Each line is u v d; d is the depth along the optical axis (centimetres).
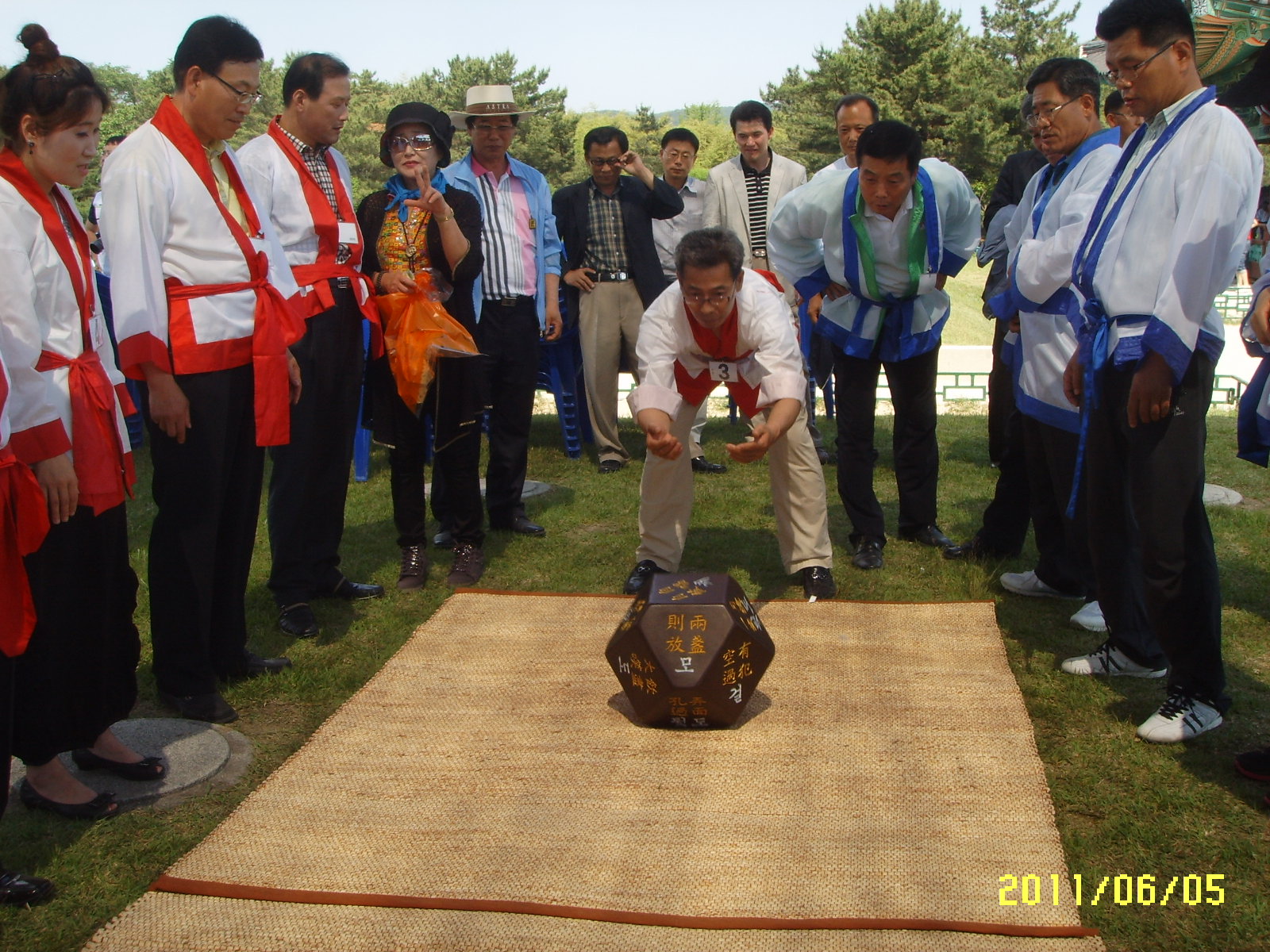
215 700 372
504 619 450
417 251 473
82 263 303
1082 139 432
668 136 804
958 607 453
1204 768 329
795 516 476
